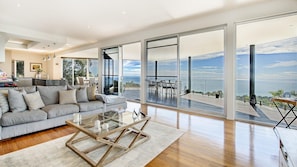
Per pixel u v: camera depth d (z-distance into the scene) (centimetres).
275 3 309
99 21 445
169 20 435
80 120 234
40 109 297
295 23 325
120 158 196
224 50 375
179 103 466
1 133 234
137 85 974
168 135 270
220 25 379
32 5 341
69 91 357
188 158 198
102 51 712
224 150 219
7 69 870
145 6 347
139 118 249
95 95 406
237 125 322
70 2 327
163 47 503
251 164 186
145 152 212
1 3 331
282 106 349
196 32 424
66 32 562
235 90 361
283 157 154
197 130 294
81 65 1063
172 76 487
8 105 271
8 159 190
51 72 1020
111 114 273
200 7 350
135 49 836
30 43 756
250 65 408
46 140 245
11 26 487
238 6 343
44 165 179
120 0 319
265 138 258
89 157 197
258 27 386
